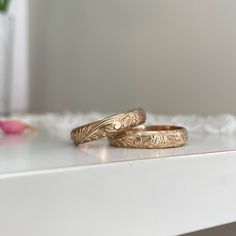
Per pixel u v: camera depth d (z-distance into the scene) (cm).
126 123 11
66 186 8
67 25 31
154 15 25
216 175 10
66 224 8
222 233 14
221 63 22
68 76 31
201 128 16
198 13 23
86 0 29
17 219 7
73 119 20
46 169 8
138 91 26
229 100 21
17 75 35
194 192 10
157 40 25
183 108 24
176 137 11
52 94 33
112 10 28
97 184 8
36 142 13
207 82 22
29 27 35
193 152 10
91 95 30
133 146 11
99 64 29
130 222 9
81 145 12
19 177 7
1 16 31
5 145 12
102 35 29
